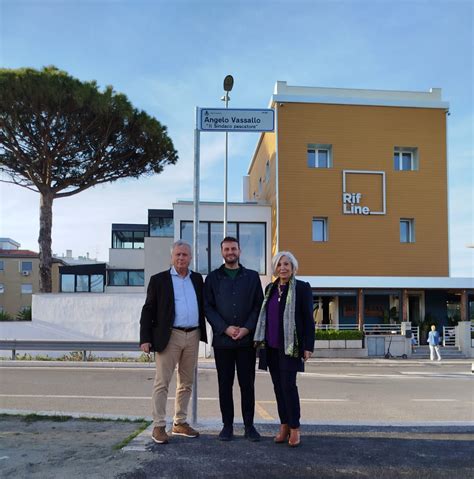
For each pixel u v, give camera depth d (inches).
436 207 968.3
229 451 179.3
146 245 1021.2
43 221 796.0
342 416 306.7
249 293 195.6
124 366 633.6
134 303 730.8
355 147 956.0
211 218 917.2
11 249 2336.4
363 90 980.6
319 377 548.4
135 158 861.2
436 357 837.2
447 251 960.9
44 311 733.3
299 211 928.3
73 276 1338.6
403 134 971.3
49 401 353.1
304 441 193.6
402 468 165.6
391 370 653.9
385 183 956.6
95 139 793.6
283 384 188.7
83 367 624.4
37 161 784.3
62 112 732.7
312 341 190.1
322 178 941.8
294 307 188.7
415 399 382.6
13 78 698.8
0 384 448.5
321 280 858.8
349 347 831.7
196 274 203.9
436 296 963.3
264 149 1085.1
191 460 169.0
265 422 226.4
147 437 195.6
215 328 192.5
